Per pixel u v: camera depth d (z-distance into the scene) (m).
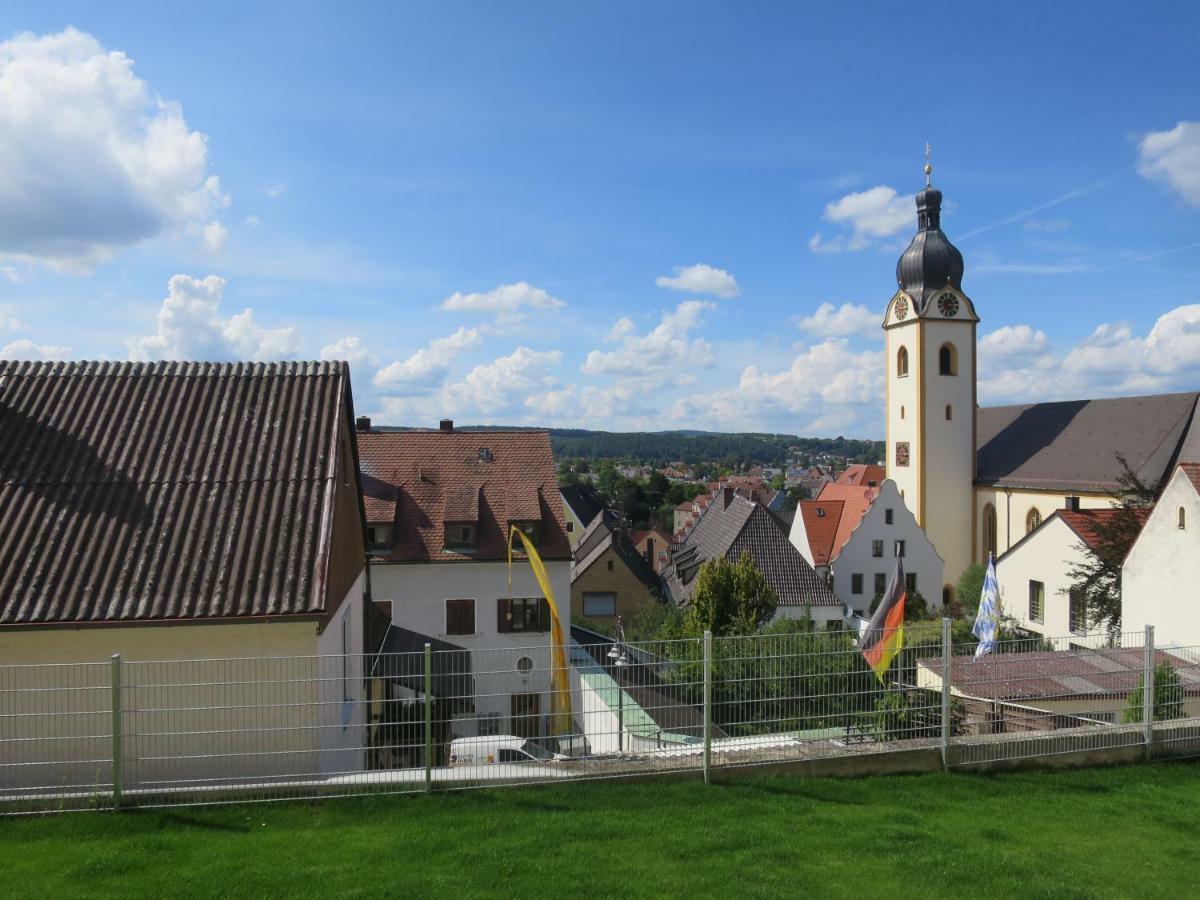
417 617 28.89
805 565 45.06
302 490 14.14
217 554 13.05
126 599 12.27
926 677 12.65
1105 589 31.88
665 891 8.40
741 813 10.55
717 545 48.19
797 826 10.16
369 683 14.93
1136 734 12.99
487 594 29.14
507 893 8.26
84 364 16.47
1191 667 13.90
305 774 11.12
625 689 12.03
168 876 8.57
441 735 13.97
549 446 33.31
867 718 12.28
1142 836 10.14
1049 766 12.62
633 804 10.77
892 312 61.31
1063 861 9.34
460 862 8.98
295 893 8.22
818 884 8.65
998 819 10.63
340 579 15.56
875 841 9.73
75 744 11.84
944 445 59.00
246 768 11.98
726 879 8.68
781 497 134.38
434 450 32.88
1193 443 46.75
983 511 58.94
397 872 8.70
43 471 14.11
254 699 12.16
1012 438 60.06
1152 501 36.38
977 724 12.98
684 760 11.84
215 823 10.07
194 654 12.30
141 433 15.03
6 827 9.85
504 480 31.56
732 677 11.84
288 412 15.63
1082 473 51.44
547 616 29.39
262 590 12.58
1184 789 11.86
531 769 11.51
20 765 10.94
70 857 9.02
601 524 56.66
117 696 10.33
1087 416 55.25
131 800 10.40
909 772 12.23
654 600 42.00
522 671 13.42
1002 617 29.98
